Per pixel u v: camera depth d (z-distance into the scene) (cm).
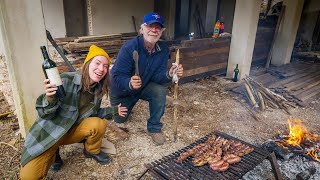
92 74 241
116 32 978
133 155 330
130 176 292
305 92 565
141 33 329
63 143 276
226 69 684
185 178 210
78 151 330
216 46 629
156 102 349
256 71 710
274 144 335
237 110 482
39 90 321
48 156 249
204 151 245
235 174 214
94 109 276
